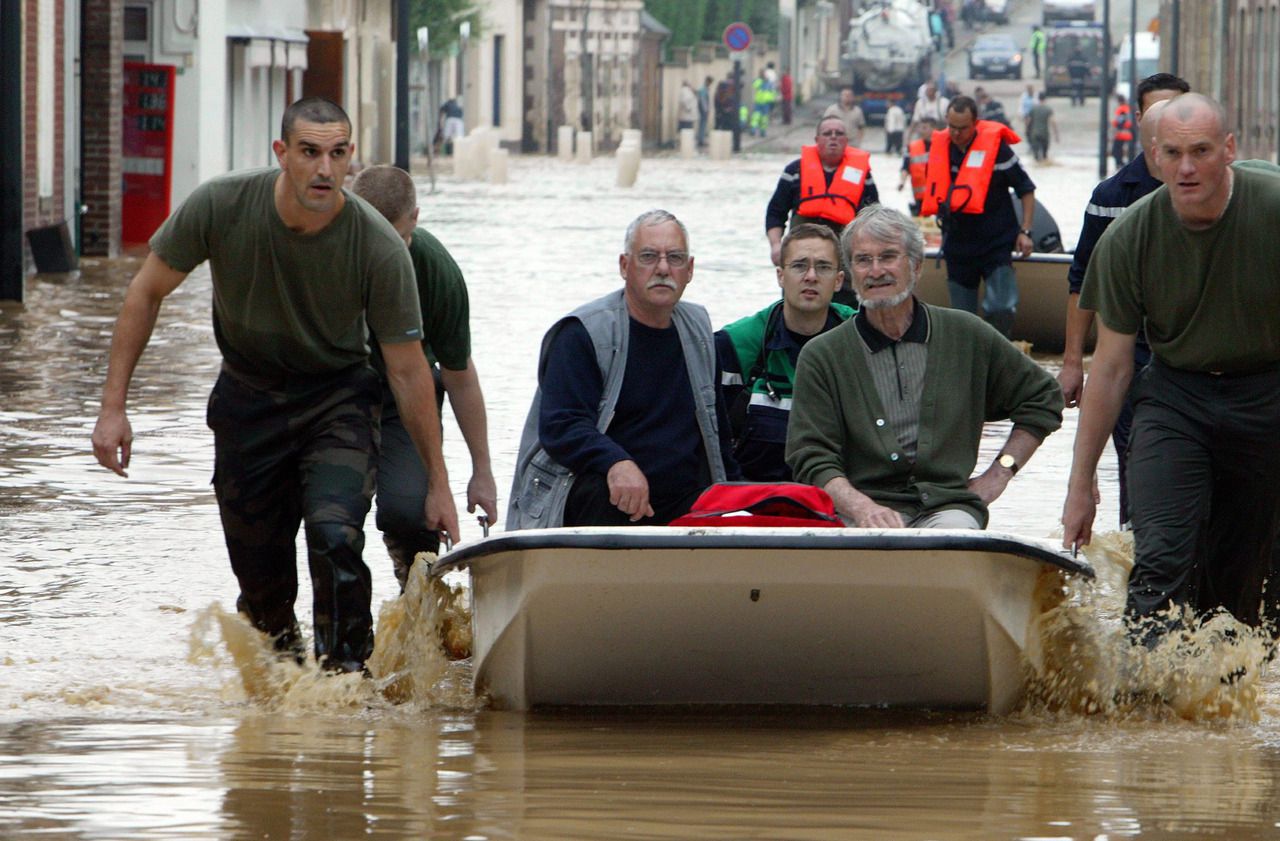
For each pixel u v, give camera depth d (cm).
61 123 7094
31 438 3312
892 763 1457
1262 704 1739
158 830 1223
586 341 1817
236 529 1831
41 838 1202
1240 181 1723
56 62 6994
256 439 1797
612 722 1647
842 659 1669
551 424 1797
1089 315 2327
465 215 10056
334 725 1622
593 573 1614
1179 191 1695
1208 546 1856
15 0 5556
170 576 2286
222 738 1541
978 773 1420
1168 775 1420
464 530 2572
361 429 1797
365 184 1916
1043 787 1370
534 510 1825
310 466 1783
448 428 3400
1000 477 1836
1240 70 12581
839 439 1819
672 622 1644
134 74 8606
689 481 1831
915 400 1820
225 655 1883
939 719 1669
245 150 10462
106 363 4350
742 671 1681
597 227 9188
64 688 1753
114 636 1981
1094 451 1803
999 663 1664
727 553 1600
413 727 1616
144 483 2914
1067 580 1753
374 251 1747
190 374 4184
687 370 1844
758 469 1970
